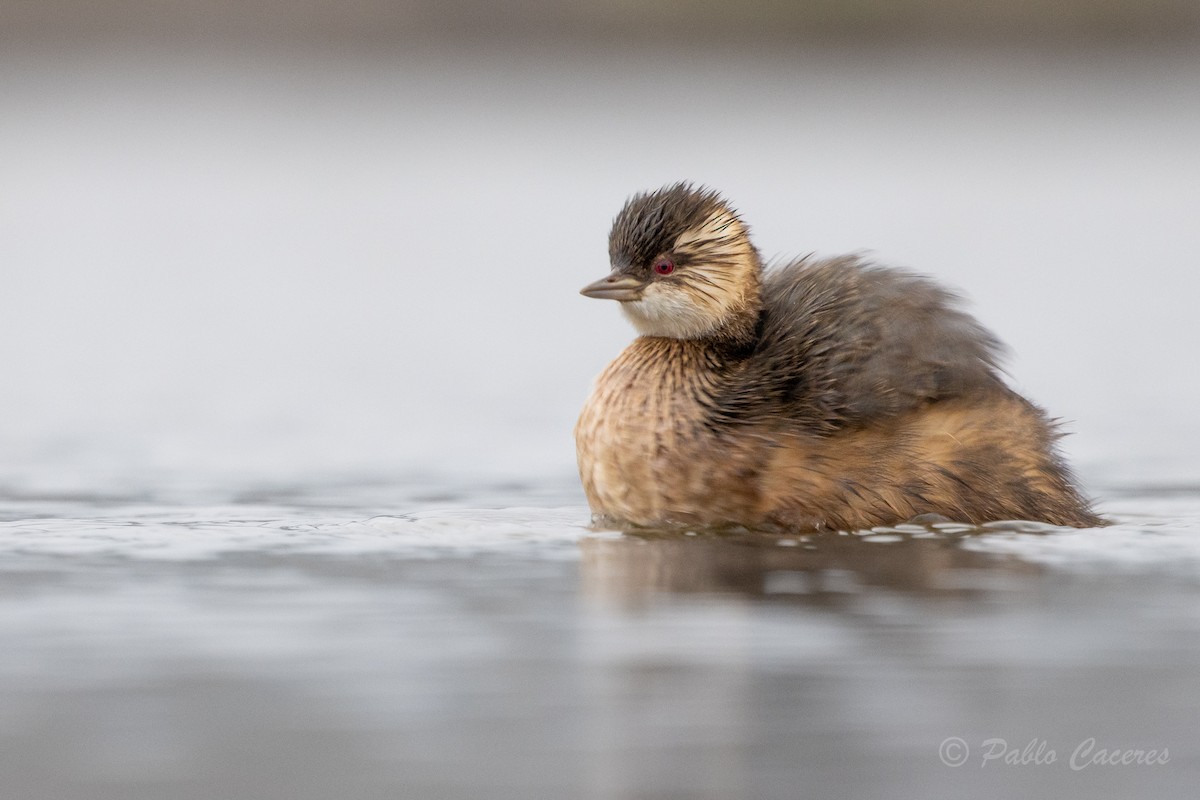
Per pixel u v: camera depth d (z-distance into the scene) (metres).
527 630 9.25
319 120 57.97
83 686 8.30
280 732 7.69
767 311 12.93
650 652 8.83
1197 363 21.36
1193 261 31.86
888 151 51.06
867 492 11.83
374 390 20.06
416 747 7.56
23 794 7.03
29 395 19.52
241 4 57.88
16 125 56.50
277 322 25.92
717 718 7.88
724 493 11.96
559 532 12.01
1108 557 10.98
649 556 11.11
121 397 19.44
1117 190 43.59
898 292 12.42
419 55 59.06
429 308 27.39
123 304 27.55
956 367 12.02
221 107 57.97
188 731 7.72
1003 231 35.78
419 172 48.12
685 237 12.59
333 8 58.62
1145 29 58.22
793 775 7.26
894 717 7.91
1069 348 22.58
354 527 12.15
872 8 58.78
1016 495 12.02
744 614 9.57
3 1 56.72
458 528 12.12
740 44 58.84
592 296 12.66
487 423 17.84
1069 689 8.29
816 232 34.19
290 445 16.47
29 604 9.76
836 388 11.99
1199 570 10.62
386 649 8.90
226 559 10.99
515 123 56.84
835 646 8.93
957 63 58.72
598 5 59.00
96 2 57.03
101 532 11.92
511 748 7.52
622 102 59.19
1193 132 54.28
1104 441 16.36
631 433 12.18
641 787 7.12
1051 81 58.34
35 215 39.97
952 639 9.06
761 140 52.78
